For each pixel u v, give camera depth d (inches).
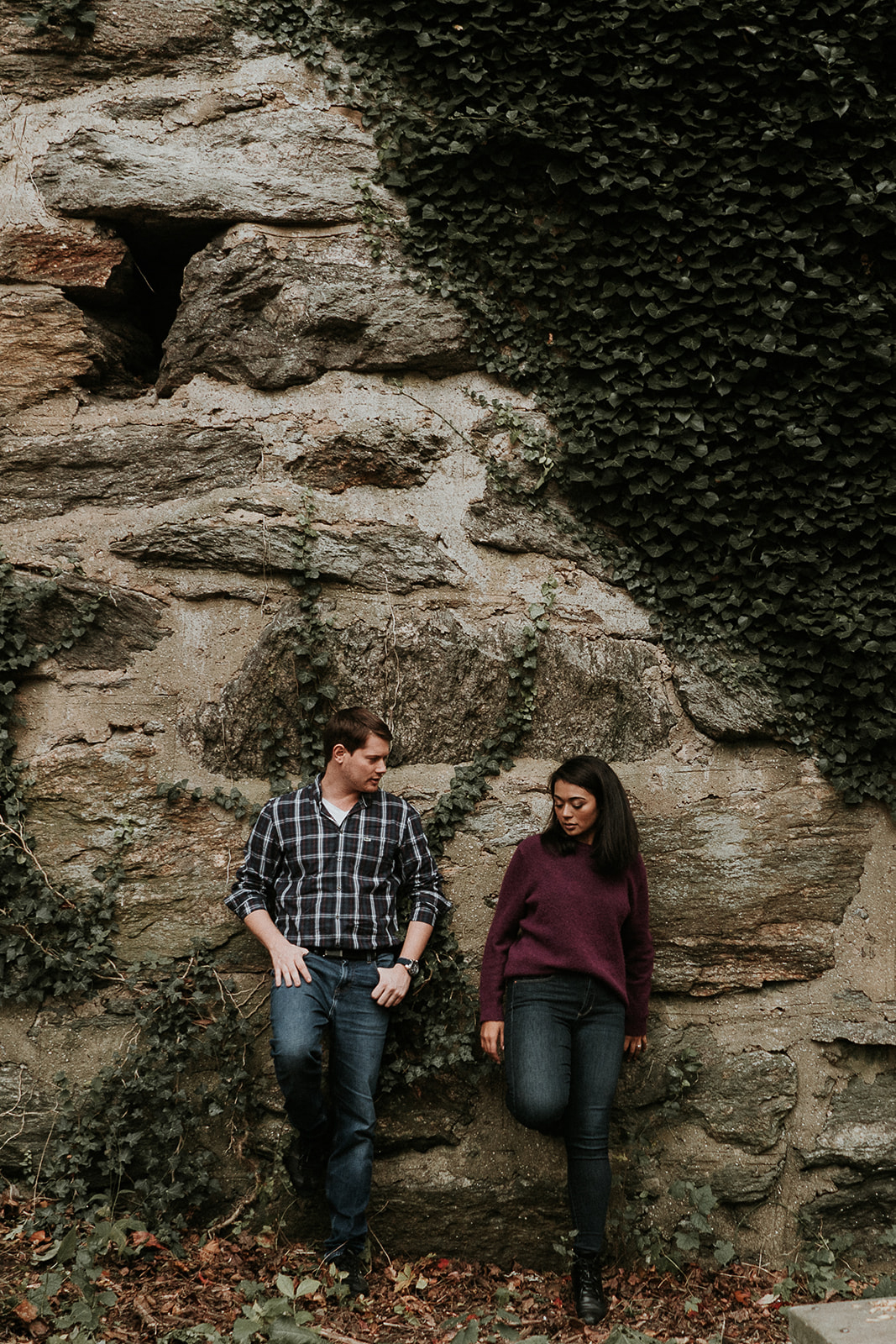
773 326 150.9
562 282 153.2
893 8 153.7
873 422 151.4
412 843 133.5
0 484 147.0
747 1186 136.6
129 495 148.5
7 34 155.8
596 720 148.3
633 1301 126.8
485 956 131.4
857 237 153.2
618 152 154.1
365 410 153.3
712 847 146.0
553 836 131.2
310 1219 131.9
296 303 153.3
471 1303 124.0
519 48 154.6
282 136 156.0
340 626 145.3
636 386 152.0
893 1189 138.9
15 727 140.3
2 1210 126.5
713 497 150.1
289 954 123.6
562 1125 128.0
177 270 166.9
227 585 146.1
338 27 158.2
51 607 142.9
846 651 148.6
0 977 134.3
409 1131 135.1
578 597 152.0
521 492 153.3
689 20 154.3
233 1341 103.7
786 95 154.6
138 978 135.3
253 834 131.5
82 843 137.6
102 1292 111.0
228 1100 133.9
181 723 142.6
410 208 155.3
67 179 153.2
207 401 153.2
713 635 152.3
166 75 157.6
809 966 144.4
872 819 149.4
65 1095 131.2
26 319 151.9
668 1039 140.8
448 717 145.6
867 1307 95.2
